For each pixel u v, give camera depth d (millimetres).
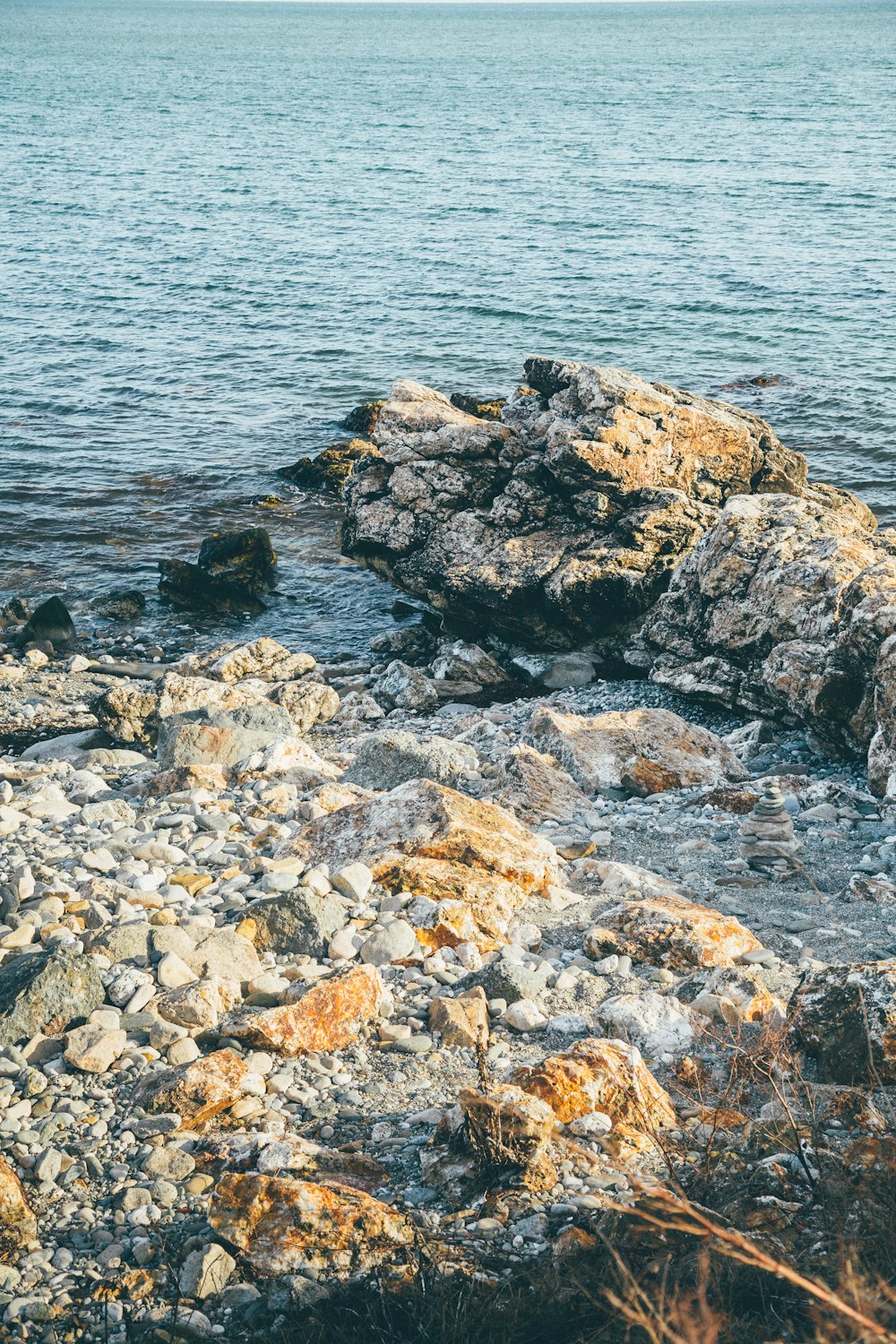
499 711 18094
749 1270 4508
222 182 80125
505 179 79500
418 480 22156
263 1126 6062
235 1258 4984
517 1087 5941
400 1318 4523
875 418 33406
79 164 88625
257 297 48562
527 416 22781
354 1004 7098
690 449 21672
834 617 15305
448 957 8133
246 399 36312
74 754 16391
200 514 27875
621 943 8203
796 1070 6262
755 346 40875
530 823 11695
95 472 30141
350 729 17672
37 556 25469
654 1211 4871
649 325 43656
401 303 47250
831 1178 5012
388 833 9836
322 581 24906
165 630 22500
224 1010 7152
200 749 14070
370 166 87188
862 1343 3658
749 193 72125
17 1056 6551
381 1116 6184
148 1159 5668
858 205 67062
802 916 9164
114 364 39688
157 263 55094
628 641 20000
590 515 20781
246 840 10461
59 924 8156
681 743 13883
